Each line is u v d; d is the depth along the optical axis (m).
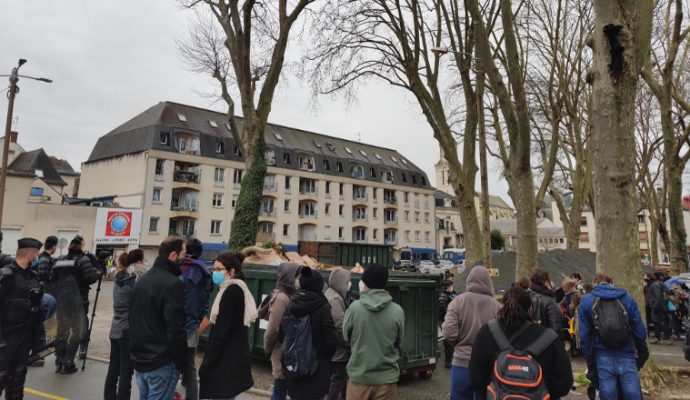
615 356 4.33
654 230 26.61
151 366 3.61
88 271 6.50
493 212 116.75
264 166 11.41
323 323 3.96
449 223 76.94
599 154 6.58
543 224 97.00
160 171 41.62
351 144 64.25
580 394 6.23
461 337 4.11
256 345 7.39
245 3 10.59
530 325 2.87
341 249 16.39
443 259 60.47
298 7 11.59
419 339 6.82
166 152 41.75
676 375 6.67
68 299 5.98
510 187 17.48
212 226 44.41
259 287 7.51
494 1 13.62
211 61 14.31
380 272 3.92
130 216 36.38
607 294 4.43
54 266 6.30
